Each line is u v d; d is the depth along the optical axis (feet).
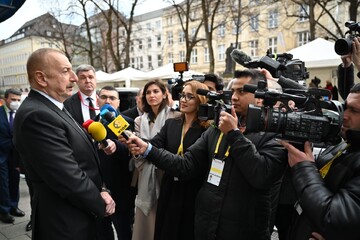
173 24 118.21
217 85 9.55
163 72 35.96
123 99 22.59
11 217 11.99
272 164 4.79
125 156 8.54
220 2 53.52
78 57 98.68
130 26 62.13
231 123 5.03
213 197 5.45
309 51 24.07
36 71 5.47
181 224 6.94
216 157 5.66
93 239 5.81
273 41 86.69
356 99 3.95
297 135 4.08
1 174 11.85
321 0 43.98
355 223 3.36
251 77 5.42
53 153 4.99
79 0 65.67
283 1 51.39
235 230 5.22
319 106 4.14
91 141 6.06
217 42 101.19
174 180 7.07
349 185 3.64
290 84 4.99
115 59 64.08
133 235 8.20
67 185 5.04
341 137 4.20
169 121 8.08
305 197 3.85
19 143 5.19
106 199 5.97
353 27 5.94
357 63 5.68
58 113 5.50
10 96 12.96
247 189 5.21
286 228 8.29
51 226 5.31
